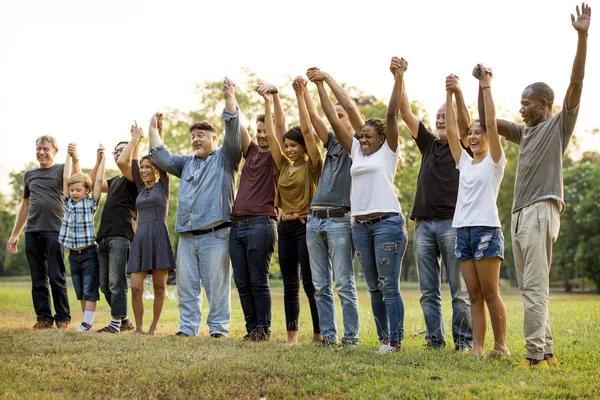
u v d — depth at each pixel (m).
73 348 5.80
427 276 6.02
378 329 6.05
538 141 5.25
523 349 5.84
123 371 4.87
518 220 5.27
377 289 6.02
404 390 4.27
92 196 8.01
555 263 33.16
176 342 6.22
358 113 6.25
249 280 6.89
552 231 5.15
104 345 5.98
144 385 4.50
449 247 5.88
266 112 6.69
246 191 6.86
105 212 7.77
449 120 5.64
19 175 38.53
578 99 5.07
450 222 5.89
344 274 6.18
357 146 6.04
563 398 4.11
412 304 13.00
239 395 4.31
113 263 7.68
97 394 4.30
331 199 6.19
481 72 5.38
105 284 7.83
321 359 5.25
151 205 7.40
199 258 7.20
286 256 6.62
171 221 27.78
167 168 7.39
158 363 5.14
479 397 4.13
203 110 24.89
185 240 7.33
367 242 5.92
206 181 7.11
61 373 4.84
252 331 6.75
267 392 4.35
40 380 4.61
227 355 5.45
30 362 5.20
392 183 5.88
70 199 7.98
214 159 7.18
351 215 5.97
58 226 8.27
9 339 6.41
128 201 7.83
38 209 8.25
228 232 7.14
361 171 5.85
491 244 5.32
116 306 7.68
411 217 6.12
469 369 4.92
